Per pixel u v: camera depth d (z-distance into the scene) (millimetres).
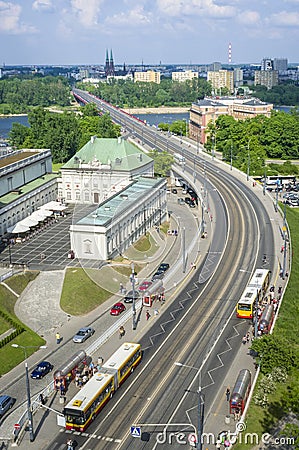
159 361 110938
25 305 136250
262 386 97938
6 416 94500
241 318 128500
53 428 90812
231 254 170625
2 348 115938
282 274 153375
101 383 95625
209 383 102625
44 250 167750
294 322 127625
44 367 108250
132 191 149375
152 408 95250
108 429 90000
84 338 120875
